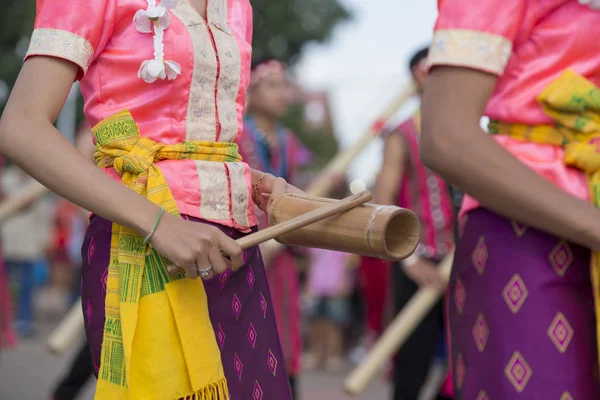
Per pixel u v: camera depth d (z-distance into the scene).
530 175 1.80
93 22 1.82
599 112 1.92
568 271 1.90
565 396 1.86
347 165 5.07
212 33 1.96
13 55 17.36
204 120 1.94
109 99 1.89
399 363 4.17
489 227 1.97
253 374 1.97
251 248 2.05
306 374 7.48
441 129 1.81
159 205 1.82
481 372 1.95
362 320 8.83
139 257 1.82
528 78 1.92
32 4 17.08
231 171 1.97
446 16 1.86
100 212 1.73
